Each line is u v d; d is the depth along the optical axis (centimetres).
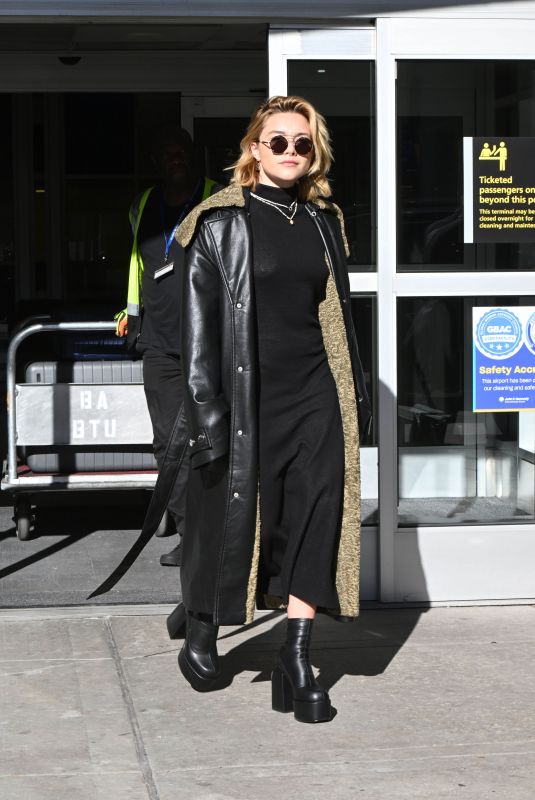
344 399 374
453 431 495
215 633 389
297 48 479
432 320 491
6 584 529
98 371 599
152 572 554
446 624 468
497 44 482
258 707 379
